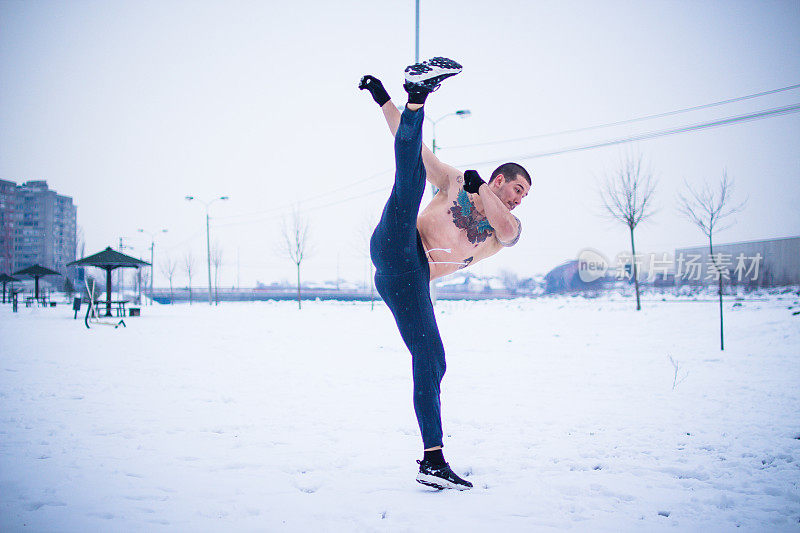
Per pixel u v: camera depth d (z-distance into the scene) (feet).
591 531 7.94
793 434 14.47
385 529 7.84
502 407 17.97
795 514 8.92
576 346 36.81
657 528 8.14
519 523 8.18
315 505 8.95
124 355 31.76
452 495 9.51
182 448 12.79
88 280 54.85
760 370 26.45
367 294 171.83
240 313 85.05
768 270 92.99
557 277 140.56
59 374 24.44
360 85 8.54
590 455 12.44
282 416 16.49
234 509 8.75
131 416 16.26
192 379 23.43
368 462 11.75
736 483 10.52
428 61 6.96
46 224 344.90
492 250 8.93
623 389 21.43
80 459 11.71
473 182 8.16
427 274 8.64
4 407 17.37
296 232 112.06
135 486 9.94
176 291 202.59
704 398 19.69
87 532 7.70
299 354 32.53
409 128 7.10
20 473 10.64
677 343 38.06
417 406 9.34
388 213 7.87
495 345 37.37
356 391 20.88
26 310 96.99
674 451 12.82
